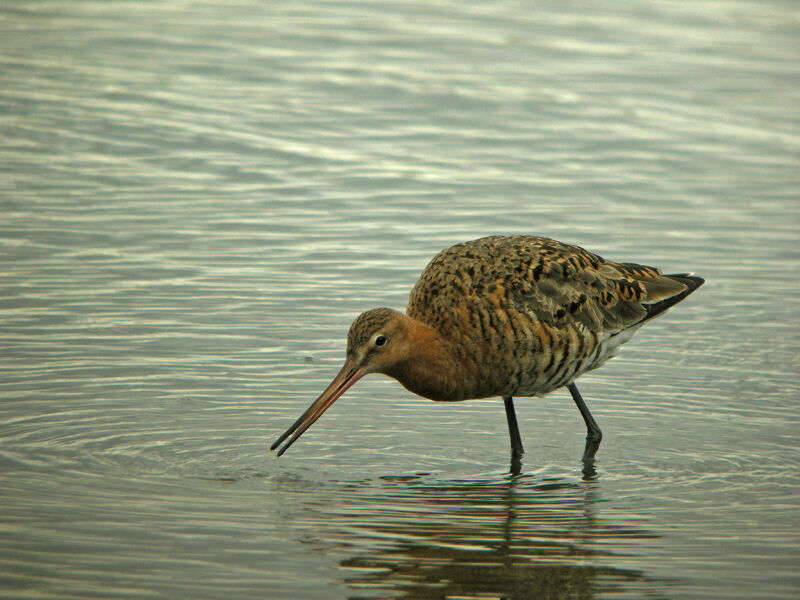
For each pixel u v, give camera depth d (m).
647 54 25.84
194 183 19.11
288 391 13.13
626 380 13.88
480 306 12.07
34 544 9.65
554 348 12.27
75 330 14.27
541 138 21.50
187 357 13.79
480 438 12.52
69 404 12.52
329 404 11.64
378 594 9.08
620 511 10.73
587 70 24.72
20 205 17.89
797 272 16.78
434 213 18.33
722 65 25.27
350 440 12.23
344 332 14.59
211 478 11.18
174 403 12.69
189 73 23.84
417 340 11.97
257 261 16.52
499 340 12.06
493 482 11.38
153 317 14.73
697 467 11.73
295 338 14.39
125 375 13.24
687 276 13.90
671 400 13.33
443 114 22.36
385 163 20.19
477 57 25.27
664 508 10.79
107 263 16.23
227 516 10.35
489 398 13.67
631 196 19.25
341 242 17.23
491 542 10.01
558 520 10.49
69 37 25.69
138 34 26.11
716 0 29.55
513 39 26.48
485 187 19.38
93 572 9.23
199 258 16.55
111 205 18.11
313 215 18.17
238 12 28.12
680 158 20.89
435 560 9.67
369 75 24.08
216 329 14.52
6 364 13.31
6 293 15.13
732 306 15.80
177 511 10.41
